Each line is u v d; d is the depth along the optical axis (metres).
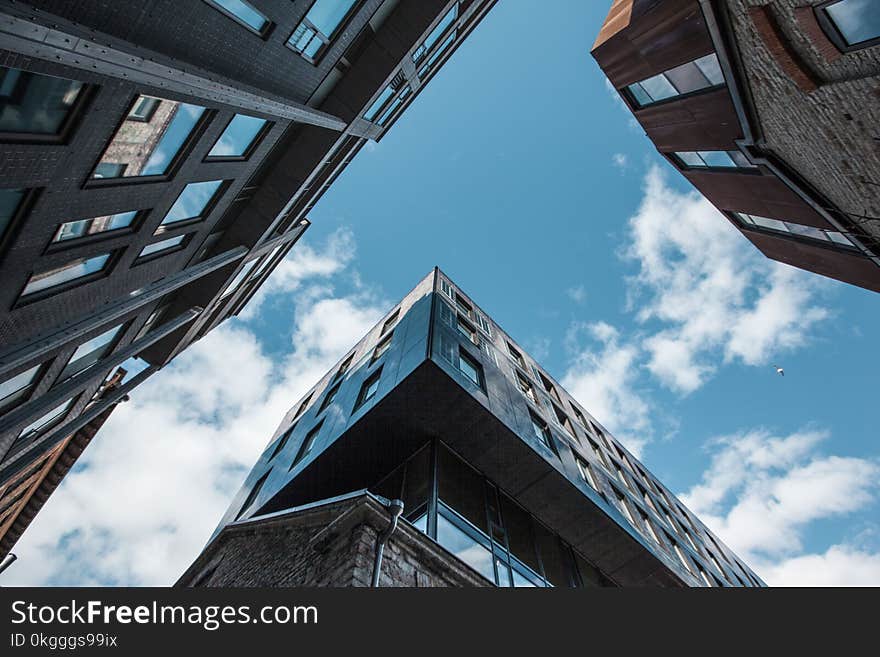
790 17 9.73
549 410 23.38
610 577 20.50
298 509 12.15
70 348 11.93
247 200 17.69
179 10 8.48
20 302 8.91
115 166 9.16
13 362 7.99
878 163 11.32
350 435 16.59
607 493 21.16
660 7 12.98
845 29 9.03
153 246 12.64
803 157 13.31
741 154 15.47
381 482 16.61
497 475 17.14
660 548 22.30
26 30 5.73
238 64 11.16
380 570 8.45
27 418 9.53
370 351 23.97
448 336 18.86
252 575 12.52
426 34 17.81
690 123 16.11
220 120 11.29
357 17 14.51
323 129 17.31
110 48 7.01
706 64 13.33
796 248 18.66
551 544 17.81
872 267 15.98
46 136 7.34
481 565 12.47
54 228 8.52
